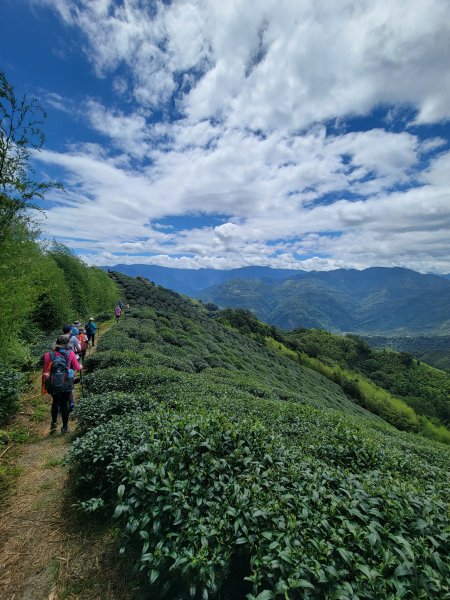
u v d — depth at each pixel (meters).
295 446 5.73
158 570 2.95
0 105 5.71
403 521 3.21
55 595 3.26
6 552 3.79
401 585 2.46
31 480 5.40
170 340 26.42
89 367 12.87
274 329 82.75
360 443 6.39
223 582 3.10
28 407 8.87
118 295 48.69
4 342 9.80
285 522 3.12
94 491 4.65
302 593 2.44
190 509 3.39
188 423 4.96
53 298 20.23
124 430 5.00
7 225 7.27
